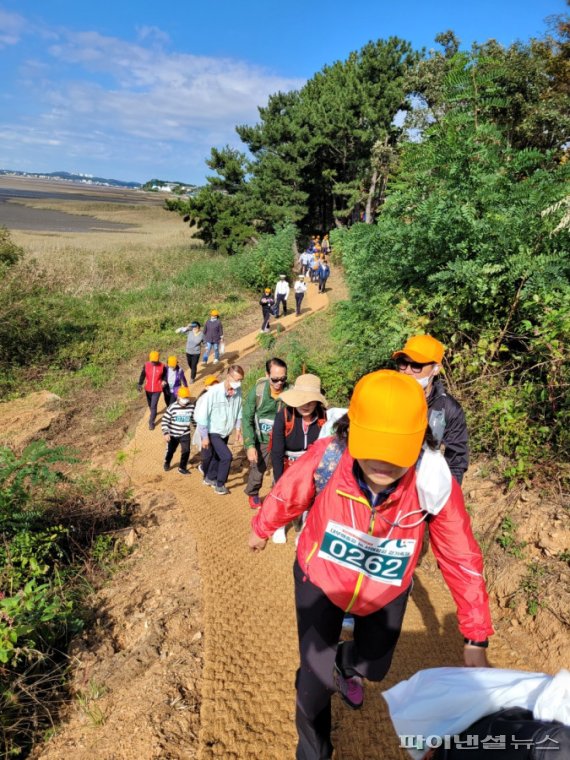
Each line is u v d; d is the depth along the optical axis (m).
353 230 16.33
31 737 3.09
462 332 6.34
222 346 15.10
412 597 4.05
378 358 7.80
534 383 5.59
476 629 1.92
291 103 42.03
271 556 4.86
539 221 5.98
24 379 13.87
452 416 3.36
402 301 7.12
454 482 1.97
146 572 4.89
